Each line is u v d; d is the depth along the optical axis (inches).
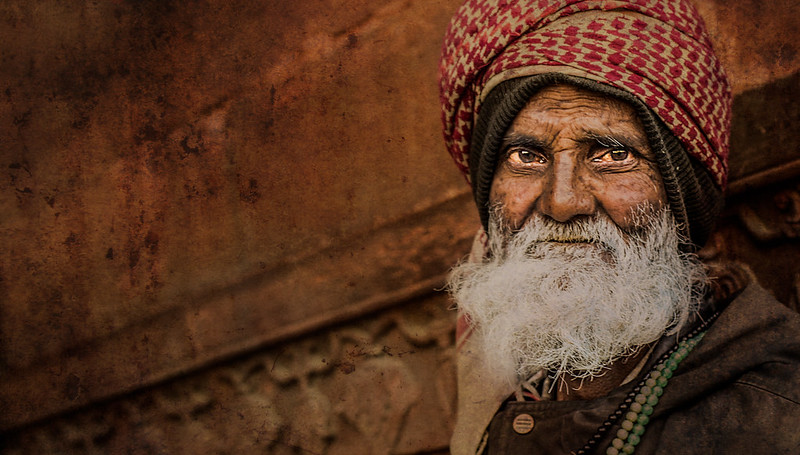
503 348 39.6
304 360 66.2
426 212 63.6
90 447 68.5
